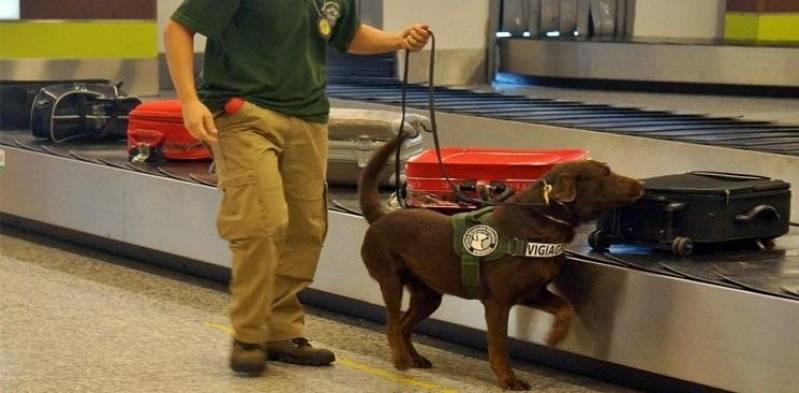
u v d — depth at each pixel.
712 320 4.75
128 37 11.11
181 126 7.77
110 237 7.72
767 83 12.68
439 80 13.05
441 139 9.59
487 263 4.95
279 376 5.29
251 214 5.01
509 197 5.32
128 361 5.48
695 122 9.10
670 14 15.48
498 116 9.27
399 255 5.26
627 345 5.04
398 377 5.30
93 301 6.62
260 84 5.09
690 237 5.28
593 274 5.15
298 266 5.42
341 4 5.31
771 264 5.23
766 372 4.59
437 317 5.81
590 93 12.51
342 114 7.03
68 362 5.46
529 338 5.36
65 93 8.62
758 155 7.40
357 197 6.78
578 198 4.88
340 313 6.52
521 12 13.82
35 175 8.23
